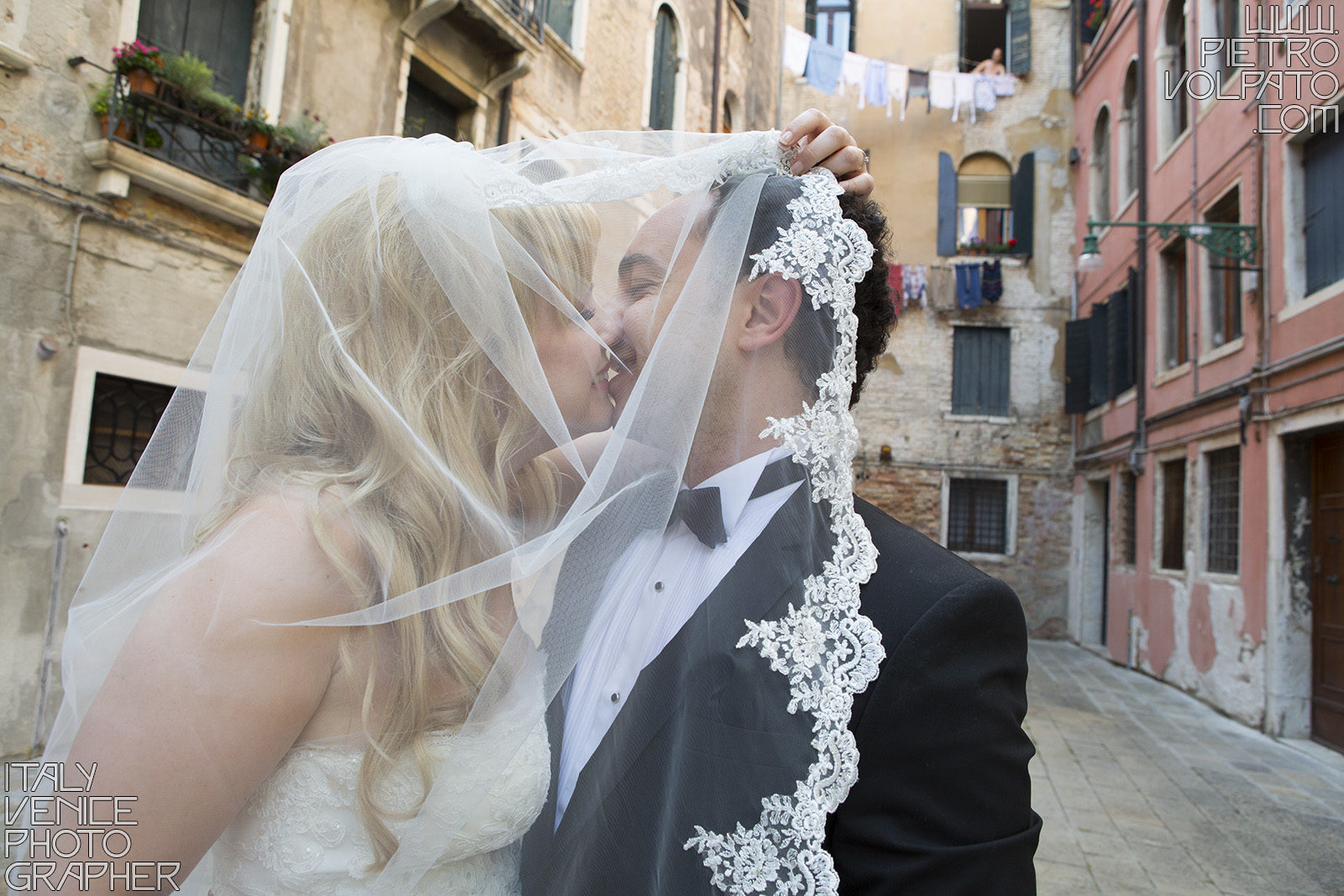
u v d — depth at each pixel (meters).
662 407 0.93
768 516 0.95
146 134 4.43
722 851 0.78
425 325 0.86
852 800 0.82
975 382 12.77
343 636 0.78
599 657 0.97
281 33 5.17
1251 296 6.62
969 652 0.85
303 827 0.77
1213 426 7.35
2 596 3.80
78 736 0.69
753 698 0.83
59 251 4.11
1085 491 11.70
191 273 4.69
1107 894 3.26
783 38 12.30
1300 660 6.10
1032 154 12.80
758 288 0.99
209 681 0.69
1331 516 5.91
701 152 1.04
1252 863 3.63
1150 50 9.23
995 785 0.81
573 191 0.99
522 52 6.92
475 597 0.86
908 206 13.09
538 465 1.00
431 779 0.79
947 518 12.62
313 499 0.78
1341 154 5.61
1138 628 9.20
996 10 13.66
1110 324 10.19
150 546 0.92
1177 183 8.29
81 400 4.17
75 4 4.17
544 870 0.88
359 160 0.93
